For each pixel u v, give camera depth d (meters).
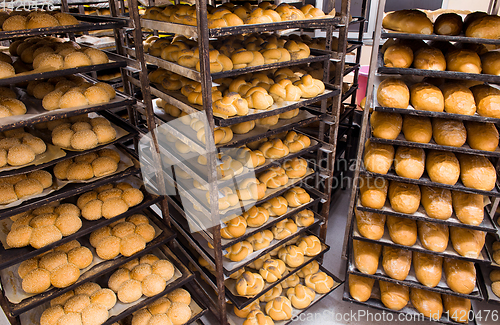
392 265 2.06
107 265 1.70
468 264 2.05
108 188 1.87
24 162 1.44
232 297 2.05
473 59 1.73
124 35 2.12
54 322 1.57
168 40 2.11
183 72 1.60
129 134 1.72
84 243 1.82
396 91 1.83
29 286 1.51
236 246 2.02
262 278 2.17
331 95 2.04
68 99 1.50
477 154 1.77
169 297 1.92
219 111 1.57
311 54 2.23
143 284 1.75
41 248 1.49
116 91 1.80
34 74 1.33
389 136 1.91
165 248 2.07
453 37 1.65
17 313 1.44
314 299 2.31
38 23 1.44
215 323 2.24
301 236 2.57
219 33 1.38
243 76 1.99
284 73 2.10
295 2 3.20
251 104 1.73
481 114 1.74
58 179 1.64
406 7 3.89
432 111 1.77
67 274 1.55
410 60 1.82
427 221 1.96
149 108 1.68
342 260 2.81
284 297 2.22
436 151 2.01
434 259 2.08
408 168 1.90
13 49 2.03
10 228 1.66
